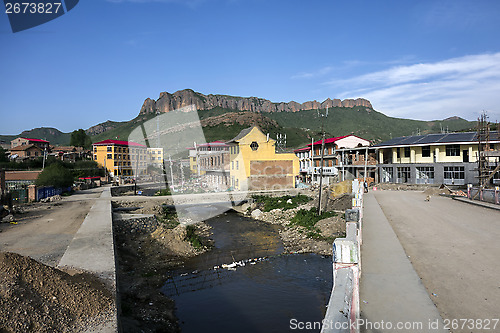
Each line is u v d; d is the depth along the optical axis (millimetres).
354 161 50000
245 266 15961
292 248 19406
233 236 22734
